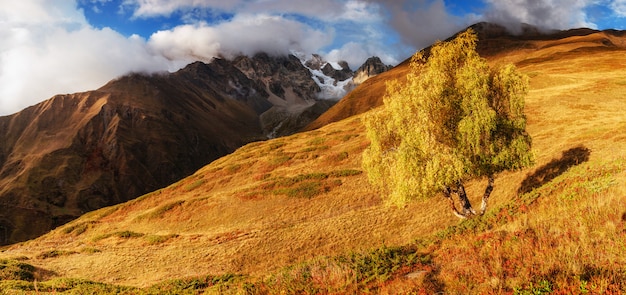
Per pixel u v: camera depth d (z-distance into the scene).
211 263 42.53
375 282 13.97
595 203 14.48
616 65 105.75
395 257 16.47
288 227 49.50
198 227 59.06
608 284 8.48
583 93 73.69
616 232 11.29
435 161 25.55
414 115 27.81
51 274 42.78
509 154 26.52
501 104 28.12
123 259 47.72
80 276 42.56
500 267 10.91
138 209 80.38
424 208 45.28
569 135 51.25
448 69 29.23
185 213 64.38
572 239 11.48
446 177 25.59
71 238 71.38
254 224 54.25
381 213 47.16
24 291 24.94
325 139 95.06
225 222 58.00
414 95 27.83
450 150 26.28
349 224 45.78
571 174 26.41
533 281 9.70
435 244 18.11
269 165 82.81
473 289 10.52
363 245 40.03
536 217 16.02
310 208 55.69
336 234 44.00
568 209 15.73
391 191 31.97
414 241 20.95
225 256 43.72
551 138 52.69
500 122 26.89
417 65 30.45
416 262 15.33
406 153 26.45
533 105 71.88
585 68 110.00
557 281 9.34
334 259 17.80
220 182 81.12
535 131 59.19
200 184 83.25
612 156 30.86
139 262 46.03
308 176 66.94
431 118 27.23
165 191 85.69
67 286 29.94
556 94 76.31
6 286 28.22
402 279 13.37
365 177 62.97
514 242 12.92
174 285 28.12
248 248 44.72
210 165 109.19
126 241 56.94
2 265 39.91
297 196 59.81
